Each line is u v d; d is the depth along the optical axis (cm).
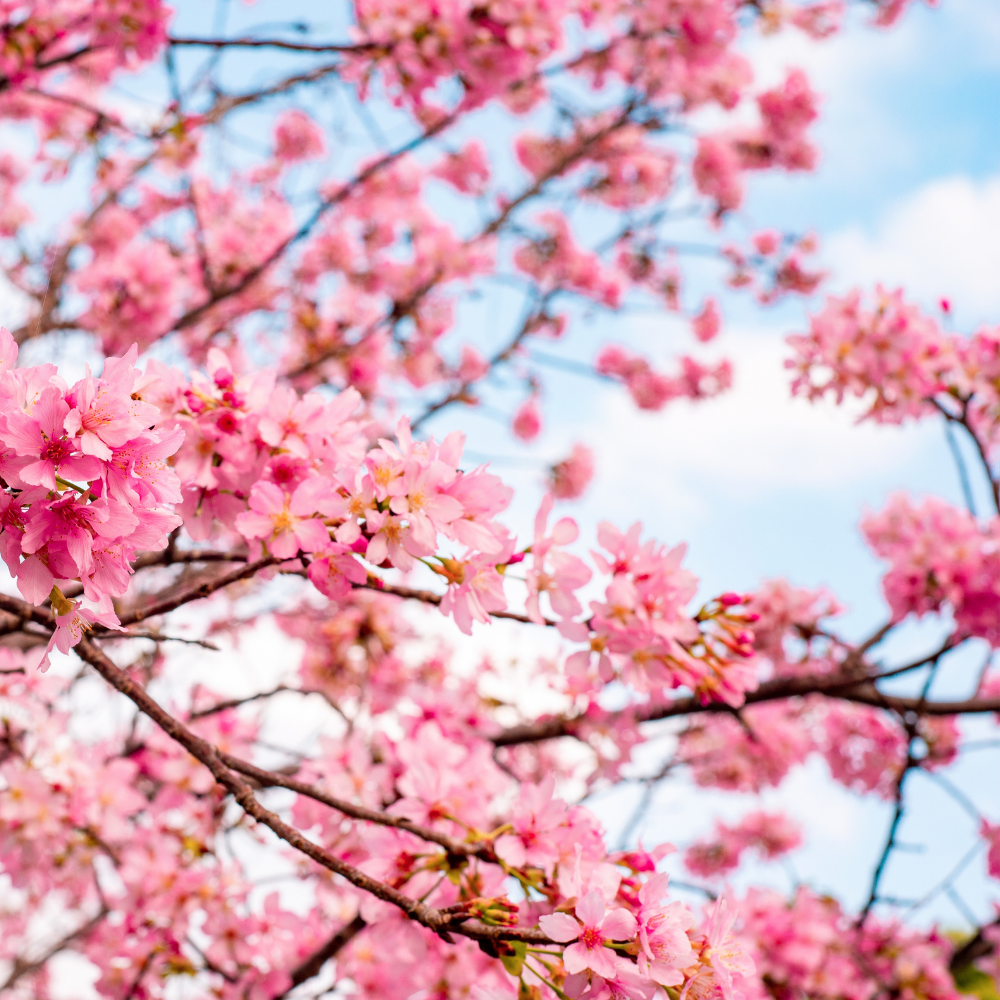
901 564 443
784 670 527
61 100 482
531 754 579
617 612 230
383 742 306
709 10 629
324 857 185
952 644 428
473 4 470
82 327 588
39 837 339
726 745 649
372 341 723
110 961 347
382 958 346
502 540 202
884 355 452
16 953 521
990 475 446
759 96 809
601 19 600
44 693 333
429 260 785
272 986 341
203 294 715
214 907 348
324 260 773
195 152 534
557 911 170
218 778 199
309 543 195
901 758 618
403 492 188
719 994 169
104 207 595
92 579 148
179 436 151
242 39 429
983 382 448
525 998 175
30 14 480
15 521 143
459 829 241
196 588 212
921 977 514
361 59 493
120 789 364
